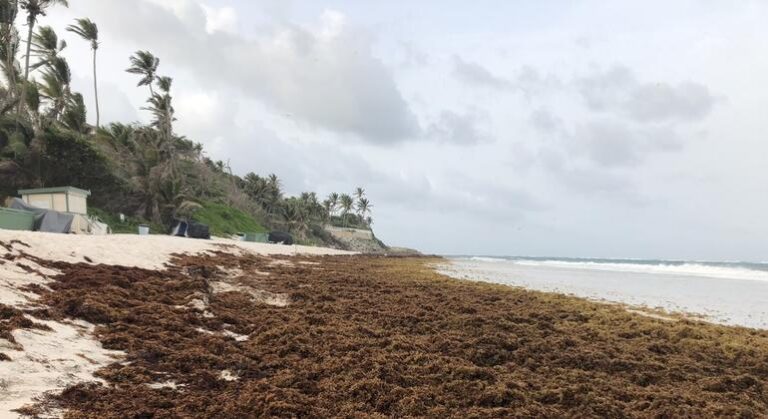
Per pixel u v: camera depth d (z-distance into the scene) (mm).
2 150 37250
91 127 57438
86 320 9453
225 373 8031
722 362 10672
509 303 17453
